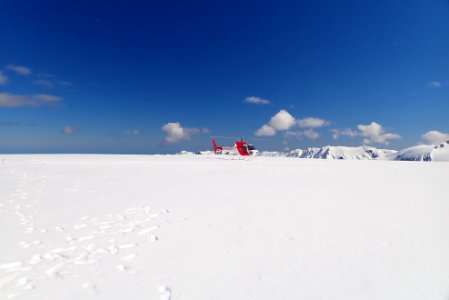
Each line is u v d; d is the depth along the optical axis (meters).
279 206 9.12
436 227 6.83
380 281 4.25
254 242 5.94
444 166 27.91
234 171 20.73
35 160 28.89
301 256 5.20
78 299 3.82
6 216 7.69
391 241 5.91
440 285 4.11
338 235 6.32
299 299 3.80
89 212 8.23
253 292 3.99
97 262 4.96
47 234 6.34
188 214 8.12
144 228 6.84
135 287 4.13
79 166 23.50
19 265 4.80
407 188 12.82
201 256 5.24
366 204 9.41
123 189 12.22
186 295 3.92
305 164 28.88
